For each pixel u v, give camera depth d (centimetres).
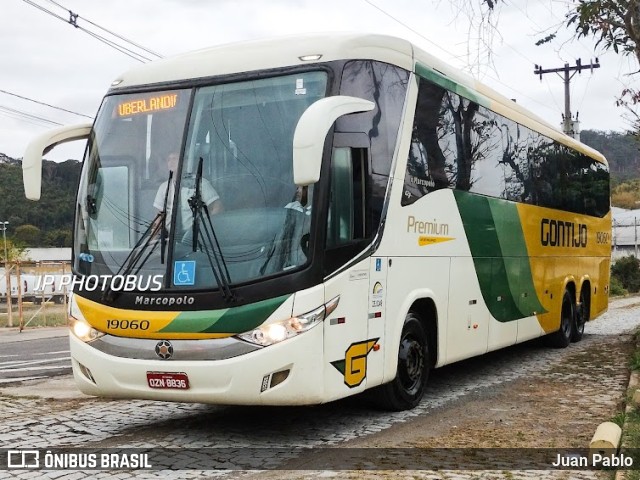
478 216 959
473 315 937
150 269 661
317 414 791
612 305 2869
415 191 793
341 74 676
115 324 661
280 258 633
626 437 627
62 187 6944
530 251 1153
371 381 709
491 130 1016
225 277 635
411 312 816
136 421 779
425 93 825
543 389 938
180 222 665
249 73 696
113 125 733
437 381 1006
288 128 663
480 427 729
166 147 697
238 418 782
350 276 673
